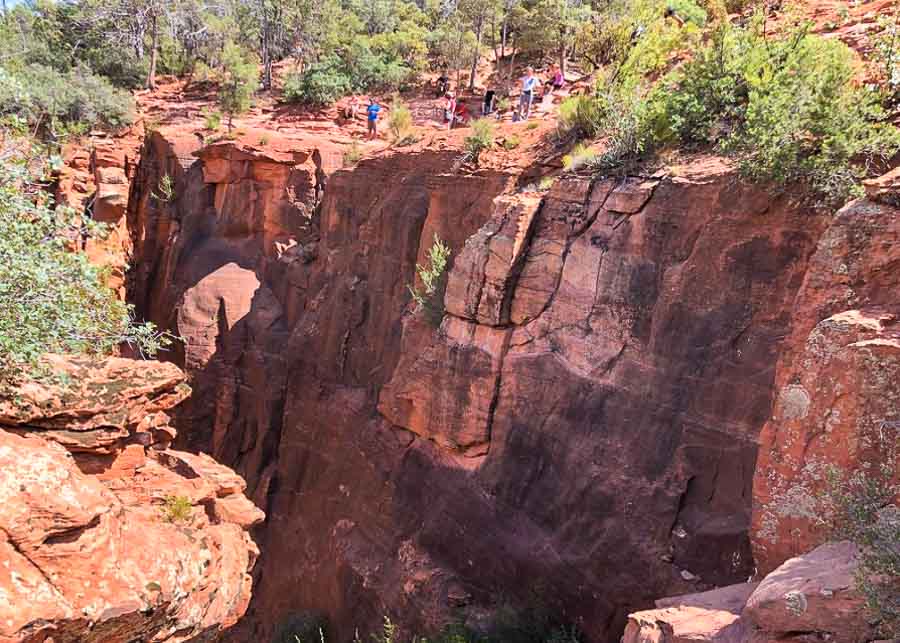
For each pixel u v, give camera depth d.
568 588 11.58
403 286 20.64
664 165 12.63
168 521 9.55
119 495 9.77
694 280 10.96
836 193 9.28
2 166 9.09
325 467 21.52
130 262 34.59
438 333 15.87
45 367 9.32
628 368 11.88
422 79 39.28
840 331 6.48
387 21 48.50
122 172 34.69
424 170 20.69
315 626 17.30
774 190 9.98
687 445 10.58
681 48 17.02
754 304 10.10
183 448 28.08
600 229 13.04
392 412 17.42
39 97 33.72
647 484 10.94
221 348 28.61
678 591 9.88
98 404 9.59
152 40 45.06
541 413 13.28
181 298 29.53
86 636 6.73
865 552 5.36
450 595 13.52
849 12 14.41
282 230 29.81
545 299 13.83
